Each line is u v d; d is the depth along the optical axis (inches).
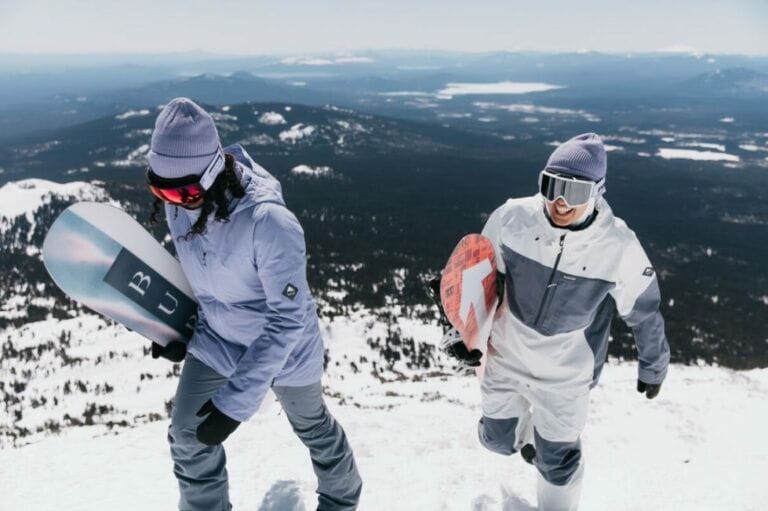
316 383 102.2
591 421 212.7
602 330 111.3
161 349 105.0
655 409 225.3
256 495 126.6
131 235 101.7
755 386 272.7
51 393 1748.3
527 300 107.7
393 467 145.3
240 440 159.5
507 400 116.9
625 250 100.5
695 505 132.6
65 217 96.4
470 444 166.1
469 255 106.7
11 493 135.6
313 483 131.3
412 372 2335.1
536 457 116.9
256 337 96.0
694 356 3043.8
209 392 96.8
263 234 85.3
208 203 84.1
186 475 97.3
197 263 91.4
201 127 79.7
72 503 130.0
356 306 3821.4
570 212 98.4
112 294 99.3
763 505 130.0
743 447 181.5
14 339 2583.7
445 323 114.1
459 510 124.6
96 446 163.3
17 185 7372.1
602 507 133.7
